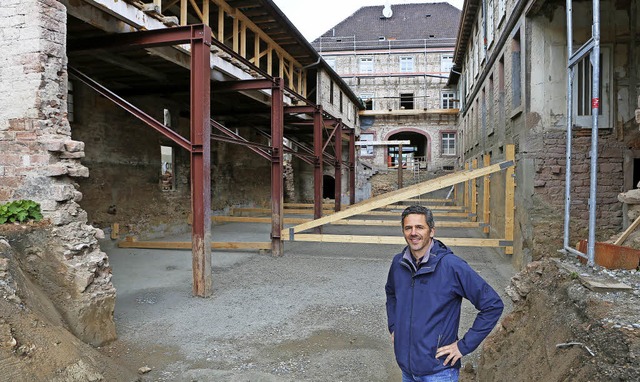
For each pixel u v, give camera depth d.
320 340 5.05
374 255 10.44
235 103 14.45
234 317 5.90
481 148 14.72
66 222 4.82
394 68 33.62
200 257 6.85
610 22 7.59
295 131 20.16
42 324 3.60
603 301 2.74
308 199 26.28
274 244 10.30
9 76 4.93
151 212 12.57
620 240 4.34
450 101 32.81
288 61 15.44
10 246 4.16
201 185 6.83
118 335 5.19
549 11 7.71
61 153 4.92
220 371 4.20
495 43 11.55
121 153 11.38
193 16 12.08
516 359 3.21
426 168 30.97
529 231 7.85
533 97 7.78
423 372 2.32
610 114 7.56
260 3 10.73
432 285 2.35
